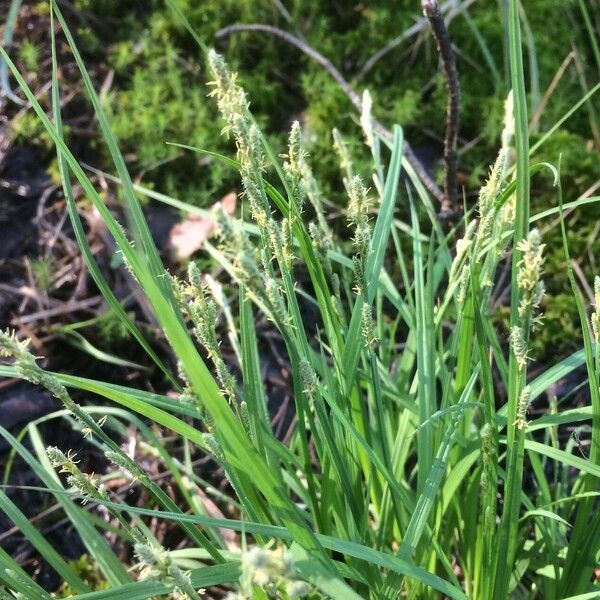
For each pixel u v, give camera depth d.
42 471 0.26
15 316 0.41
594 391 0.20
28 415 0.38
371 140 0.27
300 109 0.47
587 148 0.44
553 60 0.48
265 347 0.40
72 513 0.26
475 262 0.22
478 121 0.45
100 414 0.38
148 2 0.51
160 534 0.34
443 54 0.29
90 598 0.17
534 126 0.44
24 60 0.48
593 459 0.21
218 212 0.15
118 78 0.49
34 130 0.45
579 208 0.42
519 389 0.19
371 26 0.49
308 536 0.17
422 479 0.24
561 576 0.24
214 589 0.32
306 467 0.23
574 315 0.39
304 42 0.49
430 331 0.25
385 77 0.48
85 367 0.40
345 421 0.19
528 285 0.17
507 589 0.22
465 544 0.27
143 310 0.40
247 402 0.21
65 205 0.44
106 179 0.45
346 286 0.29
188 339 0.15
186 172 0.45
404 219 0.42
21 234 0.43
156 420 0.19
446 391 0.25
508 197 0.22
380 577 0.23
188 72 0.48
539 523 0.26
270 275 0.20
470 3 0.49
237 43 0.49
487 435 0.20
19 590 0.20
